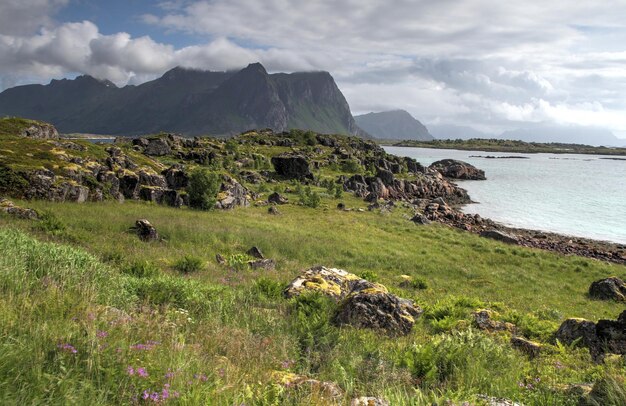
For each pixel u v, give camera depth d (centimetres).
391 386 618
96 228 2681
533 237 5428
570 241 5247
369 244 3803
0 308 530
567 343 1230
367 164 12456
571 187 11319
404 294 2022
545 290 2822
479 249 4156
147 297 965
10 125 5681
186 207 4612
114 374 416
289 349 767
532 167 18650
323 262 2953
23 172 3612
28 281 728
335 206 6325
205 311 1005
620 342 1152
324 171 11044
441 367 737
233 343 729
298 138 17362
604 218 6906
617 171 17000
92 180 4144
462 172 13612
